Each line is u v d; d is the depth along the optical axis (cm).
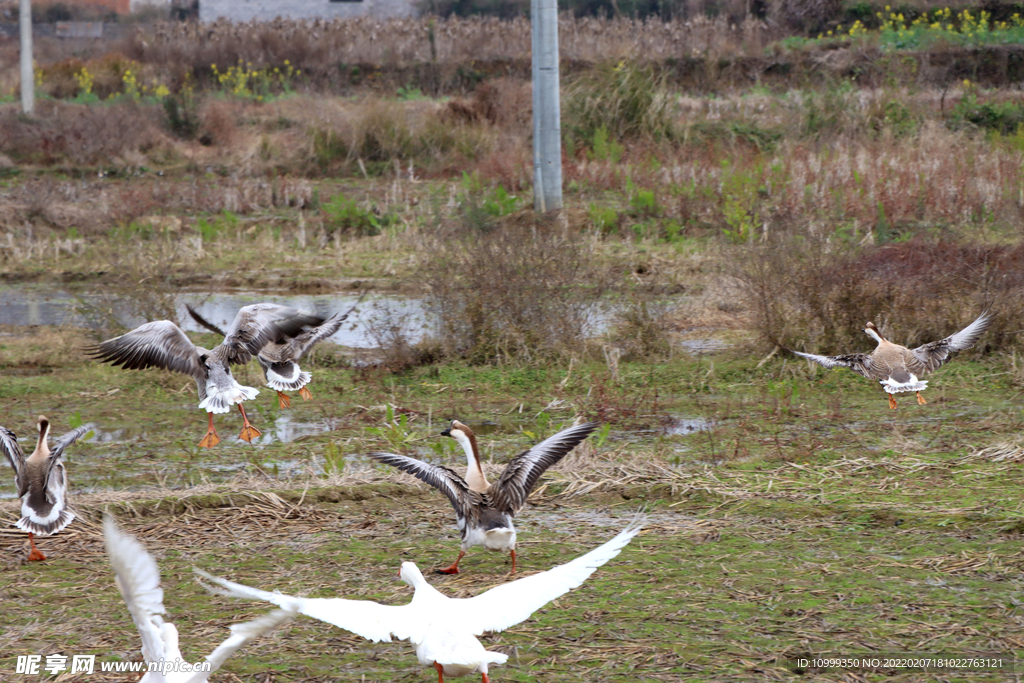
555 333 1548
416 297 1814
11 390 1412
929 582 760
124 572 396
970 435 1153
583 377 1456
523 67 3994
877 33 3931
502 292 1540
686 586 761
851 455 1090
